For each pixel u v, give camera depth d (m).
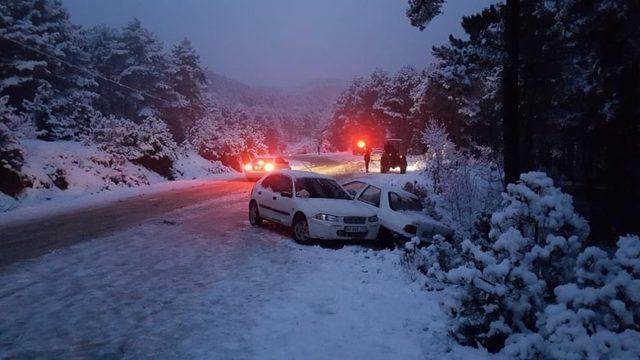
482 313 5.45
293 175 12.31
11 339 5.26
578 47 15.84
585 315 4.48
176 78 58.84
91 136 26.33
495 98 21.86
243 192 22.02
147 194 20.88
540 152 22.52
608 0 13.54
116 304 6.48
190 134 42.41
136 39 56.47
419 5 14.80
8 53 35.94
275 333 5.66
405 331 5.84
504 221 6.44
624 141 14.16
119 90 55.06
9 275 7.75
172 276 7.92
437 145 17.42
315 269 8.67
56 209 16.05
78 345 5.17
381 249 11.16
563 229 6.23
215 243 10.69
